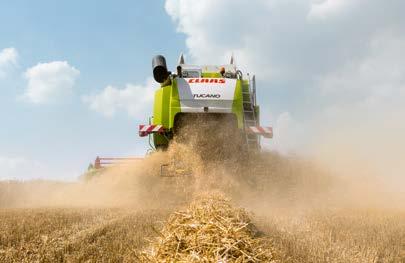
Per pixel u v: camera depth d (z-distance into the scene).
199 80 12.35
